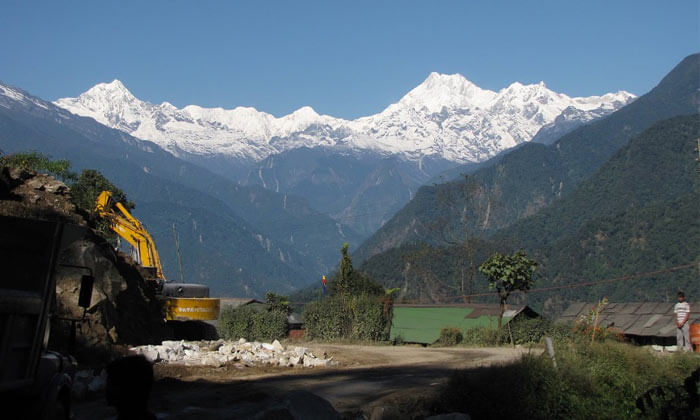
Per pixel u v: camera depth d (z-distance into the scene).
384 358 28.30
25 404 8.57
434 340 42.56
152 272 37.16
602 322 39.84
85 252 24.84
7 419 8.44
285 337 46.94
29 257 8.25
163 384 17.06
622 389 15.66
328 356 27.61
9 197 27.39
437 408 13.82
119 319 26.94
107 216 37.44
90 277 10.09
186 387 16.80
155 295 34.59
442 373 21.28
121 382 6.00
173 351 23.36
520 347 36.19
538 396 13.65
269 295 50.50
